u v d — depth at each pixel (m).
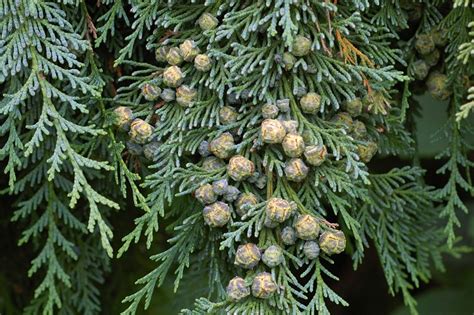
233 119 0.52
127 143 0.54
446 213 0.56
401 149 0.57
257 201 0.52
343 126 0.52
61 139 0.52
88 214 0.59
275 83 0.52
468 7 0.54
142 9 0.53
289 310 0.51
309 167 0.52
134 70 0.56
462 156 0.56
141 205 0.52
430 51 0.55
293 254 0.52
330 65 0.52
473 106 0.50
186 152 0.54
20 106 0.55
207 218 0.51
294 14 0.51
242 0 0.52
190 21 0.54
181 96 0.52
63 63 0.54
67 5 0.54
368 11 0.54
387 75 0.52
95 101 0.54
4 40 0.52
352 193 0.52
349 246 0.59
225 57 0.51
